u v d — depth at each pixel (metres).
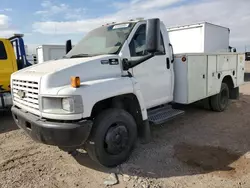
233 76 7.29
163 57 4.77
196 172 3.47
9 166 3.75
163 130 5.35
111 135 3.50
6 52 6.47
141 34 4.35
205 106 6.99
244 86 12.19
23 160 3.96
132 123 3.79
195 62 5.38
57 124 3.08
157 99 4.72
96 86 3.29
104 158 3.50
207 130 5.32
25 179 3.37
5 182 3.29
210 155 4.02
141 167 3.65
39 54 16.30
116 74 3.78
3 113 7.15
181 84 5.21
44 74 3.26
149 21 3.58
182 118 6.28
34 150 4.36
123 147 3.71
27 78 3.48
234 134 5.02
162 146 4.43
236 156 3.96
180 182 3.22
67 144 3.12
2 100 6.28
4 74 6.40
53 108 3.15
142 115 3.98
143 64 4.31
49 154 4.19
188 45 10.46
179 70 5.19
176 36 10.74
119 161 3.70
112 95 3.46
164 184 3.17
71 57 4.33
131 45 4.12
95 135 3.36
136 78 4.19
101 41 4.40
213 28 10.59
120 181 3.27
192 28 10.23
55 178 3.39
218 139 4.76
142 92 4.34
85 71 3.43
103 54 3.96
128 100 4.00
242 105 7.75
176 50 10.83
